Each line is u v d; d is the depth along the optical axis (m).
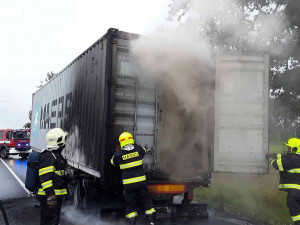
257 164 5.92
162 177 5.62
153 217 5.02
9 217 6.14
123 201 5.94
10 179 11.14
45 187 3.68
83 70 6.82
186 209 5.81
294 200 4.85
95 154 5.54
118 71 5.39
